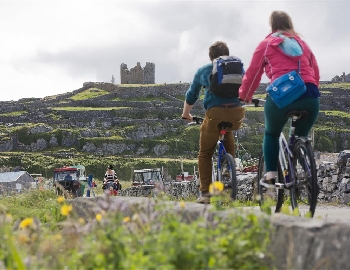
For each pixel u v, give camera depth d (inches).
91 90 5703.7
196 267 134.8
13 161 3661.4
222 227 149.6
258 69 225.8
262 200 245.8
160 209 172.1
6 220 178.5
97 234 161.3
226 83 255.9
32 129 4207.7
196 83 269.7
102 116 4581.7
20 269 141.1
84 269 148.1
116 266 140.4
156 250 140.1
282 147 234.4
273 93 214.8
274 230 151.0
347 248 132.4
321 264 135.6
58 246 171.3
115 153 4190.5
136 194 1095.6
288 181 229.9
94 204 240.4
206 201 267.9
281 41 220.1
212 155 277.0
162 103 4943.4
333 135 4394.7
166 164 3666.3
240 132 3976.4
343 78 6747.1
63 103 4965.6
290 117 224.5
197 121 292.7
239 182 564.7
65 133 4222.4
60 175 1467.8
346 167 479.5
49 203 498.6
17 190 669.3
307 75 217.0
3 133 4168.3
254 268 144.0
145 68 6594.5
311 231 142.1
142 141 4266.7
